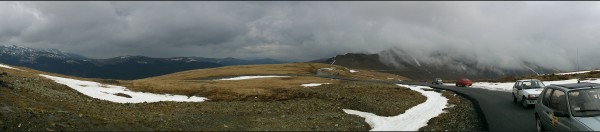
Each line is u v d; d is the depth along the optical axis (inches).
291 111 1008.9
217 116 881.5
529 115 873.5
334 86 2132.1
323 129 665.6
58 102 982.4
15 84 1116.5
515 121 778.2
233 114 941.8
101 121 719.7
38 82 1346.0
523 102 1055.0
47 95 1068.5
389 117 847.1
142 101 1438.2
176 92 1915.6
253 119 824.3
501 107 1060.5
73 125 669.3
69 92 1310.3
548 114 532.1
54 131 626.2
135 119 768.3
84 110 879.1
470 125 727.1
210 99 1680.6
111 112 877.2
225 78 4377.5
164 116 828.6
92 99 1240.8
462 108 1040.2
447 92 1787.6
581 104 483.2
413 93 1654.8
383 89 1861.5
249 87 2170.3
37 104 871.1
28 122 663.1
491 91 1814.7
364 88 1919.3
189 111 994.7
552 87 562.9
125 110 963.3
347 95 1552.7
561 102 505.0
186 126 701.9
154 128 674.2
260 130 661.9
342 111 996.6
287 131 649.6
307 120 783.7
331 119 792.3
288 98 1611.7
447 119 804.0
